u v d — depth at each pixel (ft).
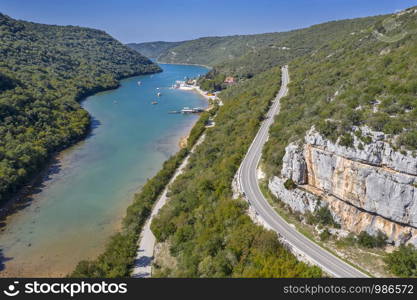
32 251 162.81
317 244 123.44
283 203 146.82
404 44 235.40
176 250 145.28
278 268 109.09
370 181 115.14
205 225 149.18
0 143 255.70
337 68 266.98
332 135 128.36
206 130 310.45
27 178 235.40
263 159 189.98
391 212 111.65
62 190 225.56
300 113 210.79
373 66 193.77
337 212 129.80
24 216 193.88
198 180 194.08
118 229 180.24
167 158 284.41
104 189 227.20
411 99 125.59
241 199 153.69
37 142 279.69
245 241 125.18
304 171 141.18
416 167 104.01
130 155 291.38
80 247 165.89
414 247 108.88
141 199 198.80
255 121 252.62
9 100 314.35
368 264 111.55
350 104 140.26
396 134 113.50
